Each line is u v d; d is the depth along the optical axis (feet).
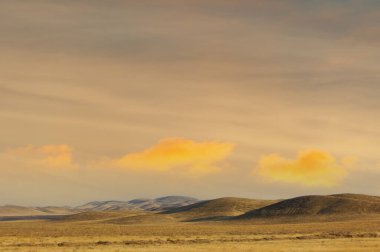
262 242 266.77
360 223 558.97
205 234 371.56
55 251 206.80
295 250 206.80
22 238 307.37
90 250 210.79
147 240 287.48
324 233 372.58
